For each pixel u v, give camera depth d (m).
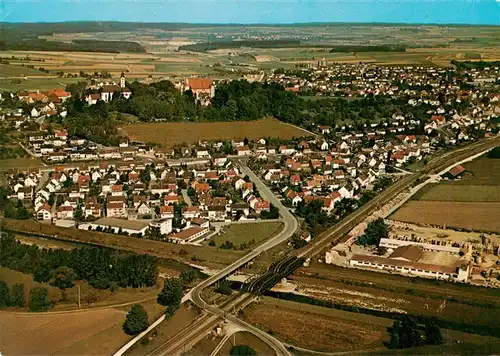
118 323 189.00
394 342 179.00
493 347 178.12
